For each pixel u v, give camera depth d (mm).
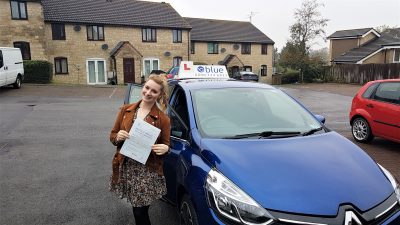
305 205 2533
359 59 33781
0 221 4023
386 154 6941
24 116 11195
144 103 3068
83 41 30047
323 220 2479
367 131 7742
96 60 30719
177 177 3418
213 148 3182
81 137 8359
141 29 32344
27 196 4746
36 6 26453
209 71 7559
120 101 16328
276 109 4141
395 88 7230
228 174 2826
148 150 2947
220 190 2738
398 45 32188
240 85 4465
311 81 34719
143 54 32719
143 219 3117
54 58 29234
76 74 30094
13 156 6660
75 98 17266
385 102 7320
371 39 38312
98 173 5730
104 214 4223
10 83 18688
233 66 37312
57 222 4012
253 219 2529
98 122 10398
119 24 31078
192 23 39594
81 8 31047
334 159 3062
